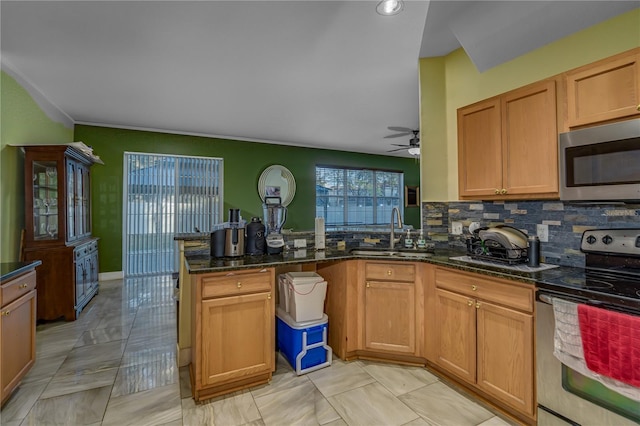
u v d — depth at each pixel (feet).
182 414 6.11
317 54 9.28
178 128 17.99
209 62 9.79
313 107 14.29
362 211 25.99
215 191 19.84
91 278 13.56
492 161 7.31
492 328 6.09
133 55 9.33
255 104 13.84
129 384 7.13
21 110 10.94
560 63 6.81
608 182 5.32
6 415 6.03
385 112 15.10
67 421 5.89
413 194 28.32
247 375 6.87
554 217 6.95
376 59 9.59
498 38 7.43
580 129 5.83
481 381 6.30
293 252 8.88
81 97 12.87
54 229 11.19
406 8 7.10
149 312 11.99
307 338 7.68
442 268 7.17
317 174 23.90
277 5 7.00
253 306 6.92
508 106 7.00
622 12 5.92
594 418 4.67
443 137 9.34
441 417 6.00
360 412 6.15
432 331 7.46
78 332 10.09
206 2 6.90
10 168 10.39
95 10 7.18
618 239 5.83
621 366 4.21
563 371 5.00
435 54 9.27
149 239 18.02
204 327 6.41
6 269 6.59
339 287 8.36
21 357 6.73
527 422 5.68
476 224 8.25
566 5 6.20
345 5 7.00
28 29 7.95
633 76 5.22
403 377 7.39
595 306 4.54
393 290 7.91
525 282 5.53
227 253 7.82
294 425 5.79
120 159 17.29
